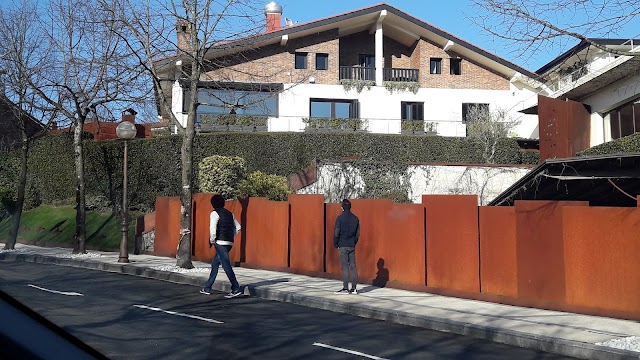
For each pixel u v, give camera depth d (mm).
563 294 11391
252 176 21469
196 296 12992
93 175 28016
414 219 14203
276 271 17203
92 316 9859
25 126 23234
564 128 23406
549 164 13516
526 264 12023
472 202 13117
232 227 13359
